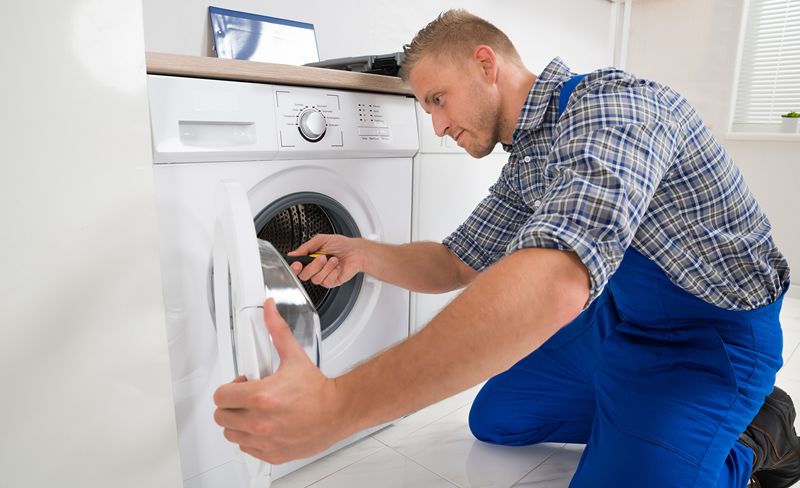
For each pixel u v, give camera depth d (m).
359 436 1.29
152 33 1.23
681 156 0.77
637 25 2.90
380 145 1.12
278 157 0.96
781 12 2.61
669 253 0.84
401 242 1.26
